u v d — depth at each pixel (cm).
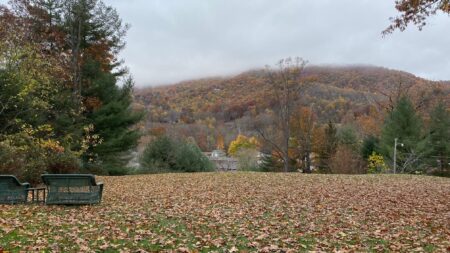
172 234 838
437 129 4444
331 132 4747
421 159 4122
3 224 834
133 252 684
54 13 2903
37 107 2239
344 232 904
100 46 3172
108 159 3053
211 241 779
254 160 5047
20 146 1833
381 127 4522
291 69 4056
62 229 830
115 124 3016
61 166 1959
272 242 786
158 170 3131
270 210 1183
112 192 1571
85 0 2909
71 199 1134
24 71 2084
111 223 916
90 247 703
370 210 1209
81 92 2975
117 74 3281
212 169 3456
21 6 2794
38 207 1084
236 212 1134
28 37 2559
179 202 1317
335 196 1500
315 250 731
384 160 4106
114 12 3097
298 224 979
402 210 1215
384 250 753
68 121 2581
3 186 1137
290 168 4644
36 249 670
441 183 1997
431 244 805
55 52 2878
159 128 5322
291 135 4478
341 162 4194
